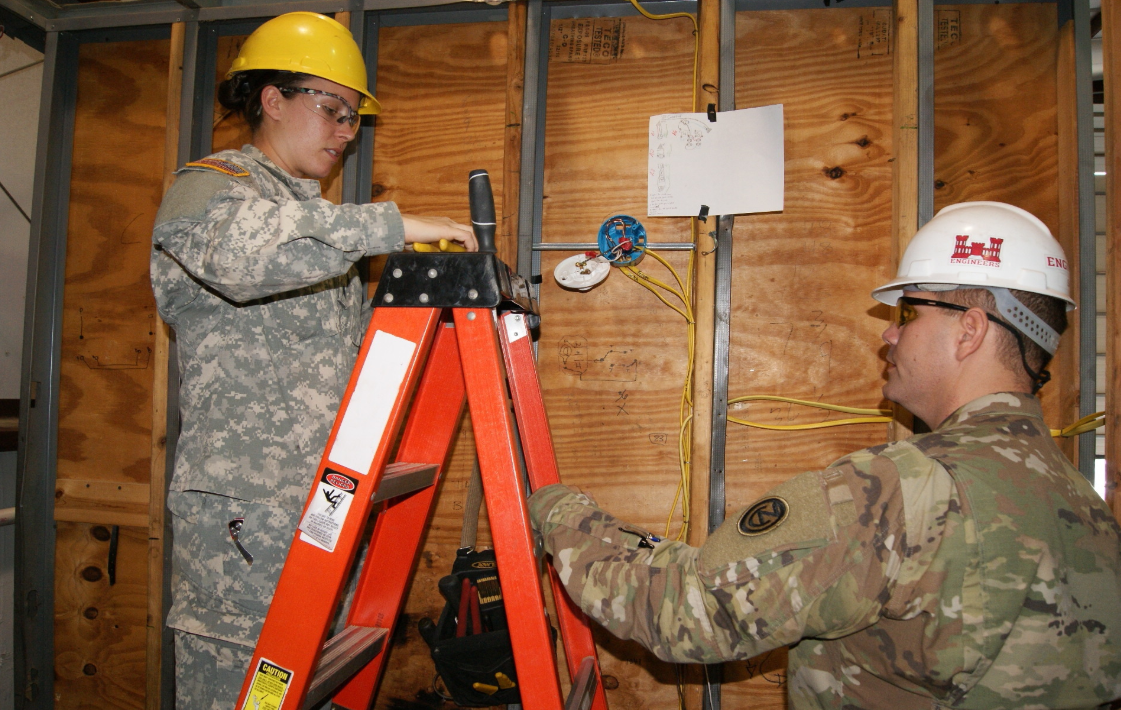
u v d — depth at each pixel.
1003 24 1.54
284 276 0.86
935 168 1.53
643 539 0.75
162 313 1.08
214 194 0.92
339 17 1.67
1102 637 0.63
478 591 1.35
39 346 1.78
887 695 0.67
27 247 2.03
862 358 1.52
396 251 0.89
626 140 1.61
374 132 1.69
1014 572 0.61
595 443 1.58
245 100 1.21
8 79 1.98
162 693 1.65
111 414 1.79
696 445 1.49
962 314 0.78
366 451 0.81
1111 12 1.46
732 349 1.56
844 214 1.54
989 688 0.61
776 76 1.58
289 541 1.00
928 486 0.64
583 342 1.60
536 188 1.62
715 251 1.52
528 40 1.60
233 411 1.03
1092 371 1.45
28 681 1.74
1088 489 0.70
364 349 0.83
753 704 1.50
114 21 1.78
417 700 1.59
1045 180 1.50
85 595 1.78
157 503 1.68
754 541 0.65
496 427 0.82
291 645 0.81
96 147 1.83
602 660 1.55
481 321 0.82
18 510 1.75
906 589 0.62
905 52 1.48
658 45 1.62
